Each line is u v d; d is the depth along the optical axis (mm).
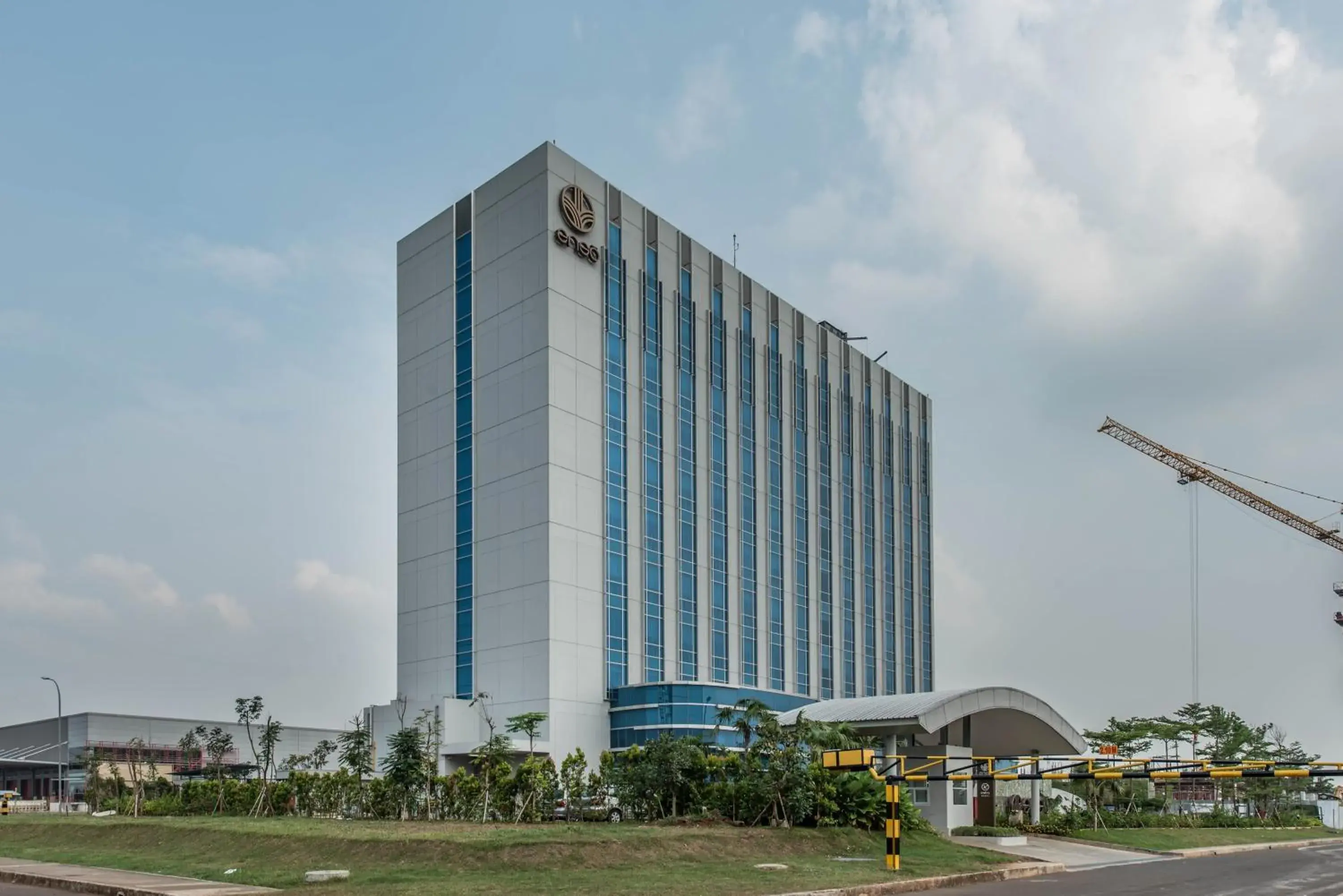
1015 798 62938
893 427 96938
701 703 61219
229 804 54969
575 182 67250
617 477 66500
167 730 106250
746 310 80312
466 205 70438
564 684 60844
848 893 27328
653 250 72375
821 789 41688
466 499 66875
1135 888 31094
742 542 76188
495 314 67000
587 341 65938
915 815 44250
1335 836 82312
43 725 108750
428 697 66750
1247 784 94000
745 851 34531
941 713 50219
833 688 83938
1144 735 111688
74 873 30375
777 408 81938
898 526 95750
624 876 28109
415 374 71875
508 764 46281
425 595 68375
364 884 26562
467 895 24281
